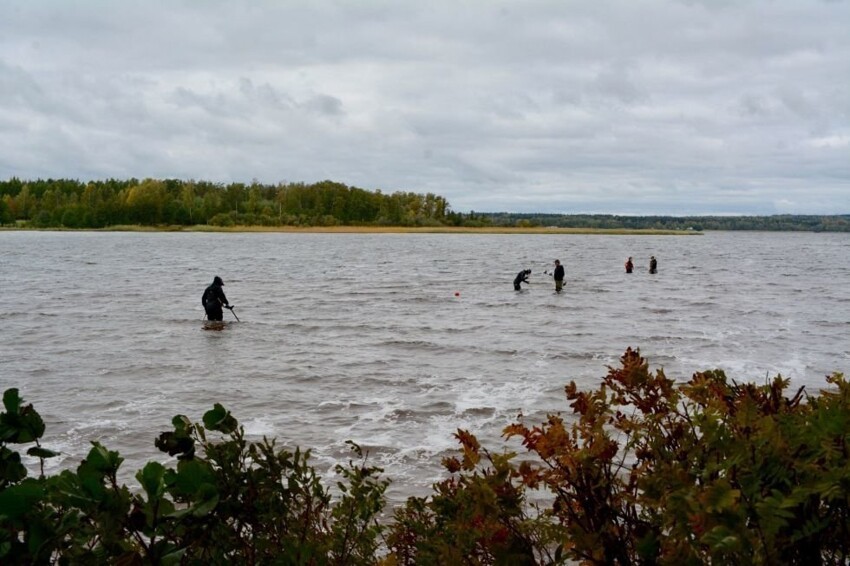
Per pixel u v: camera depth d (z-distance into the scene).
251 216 196.12
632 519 2.36
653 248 125.81
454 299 36.88
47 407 14.87
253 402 15.36
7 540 2.36
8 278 49.41
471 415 14.25
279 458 3.03
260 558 2.79
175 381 17.36
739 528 1.78
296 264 68.38
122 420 13.86
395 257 83.69
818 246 155.50
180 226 190.50
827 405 2.23
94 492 2.37
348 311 31.59
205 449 2.86
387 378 17.73
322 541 3.11
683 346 22.25
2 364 19.42
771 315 30.30
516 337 24.11
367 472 3.61
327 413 14.44
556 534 2.36
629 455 6.12
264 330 25.67
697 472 2.20
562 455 2.39
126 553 2.39
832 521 1.94
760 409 2.42
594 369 18.72
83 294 38.47
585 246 132.00
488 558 2.61
